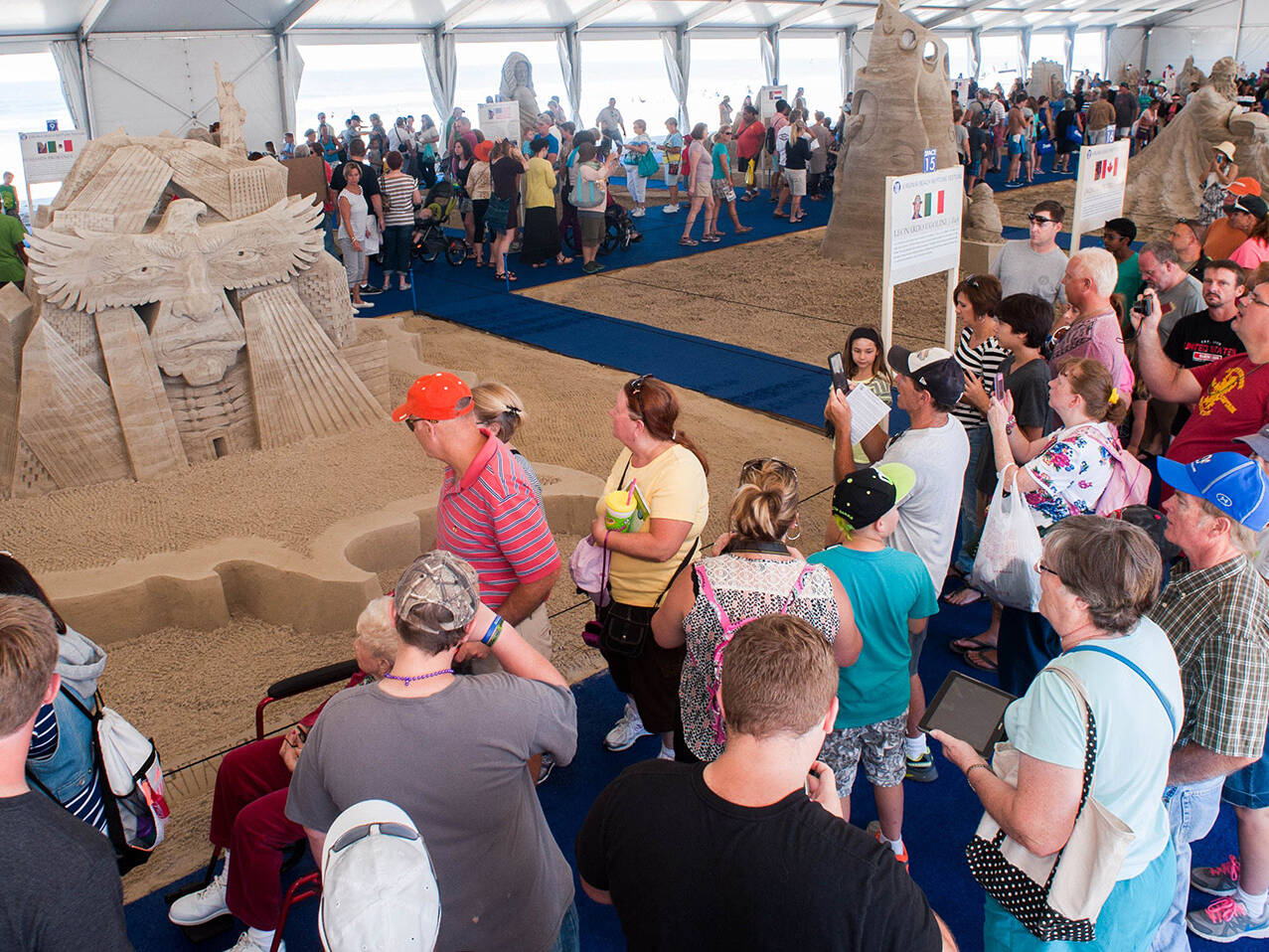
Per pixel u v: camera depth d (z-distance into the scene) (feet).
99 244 16.89
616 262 42.50
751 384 26.35
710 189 45.01
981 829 7.26
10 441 17.51
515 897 7.10
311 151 51.19
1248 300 12.15
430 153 57.21
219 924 9.72
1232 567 7.86
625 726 12.45
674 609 9.25
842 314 33.53
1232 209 20.93
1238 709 7.57
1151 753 6.56
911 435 11.19
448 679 6.75
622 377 27.09
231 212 18.58
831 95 95.45
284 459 19.38
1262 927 9.30
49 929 5.49
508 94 61.00
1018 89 76.59
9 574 8.22
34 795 5.72
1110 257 14.99
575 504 18.28
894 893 5.16
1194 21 112.16
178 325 18.19
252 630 15.56
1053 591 7.00
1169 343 16.42
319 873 7.68
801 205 56.95
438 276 40.63
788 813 5.43
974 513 15.71
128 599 14.96
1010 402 13.28
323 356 20.08
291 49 60.54
